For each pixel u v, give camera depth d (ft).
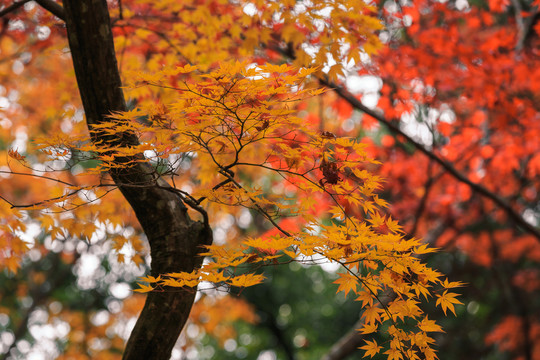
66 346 37.14
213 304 32.71
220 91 8.11
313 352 61.26
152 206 11.30
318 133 9.14
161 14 17.47
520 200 35.37
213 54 17.10
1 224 14.28
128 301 35.42
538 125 22.39
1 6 17.52
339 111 21.77
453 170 22.24
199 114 8.74
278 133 9.70
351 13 13.34
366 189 9.68
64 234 13.97
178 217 11.47
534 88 20.58
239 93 8.08
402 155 25.55
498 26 22.97
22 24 18.16
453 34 19.56
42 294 39.27
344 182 9.62
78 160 9.51
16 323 41.68
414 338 9.82
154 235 11.37
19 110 24.63
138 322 10.96
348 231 8.81
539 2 19.03
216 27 16.62
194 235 11.44
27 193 29.76
